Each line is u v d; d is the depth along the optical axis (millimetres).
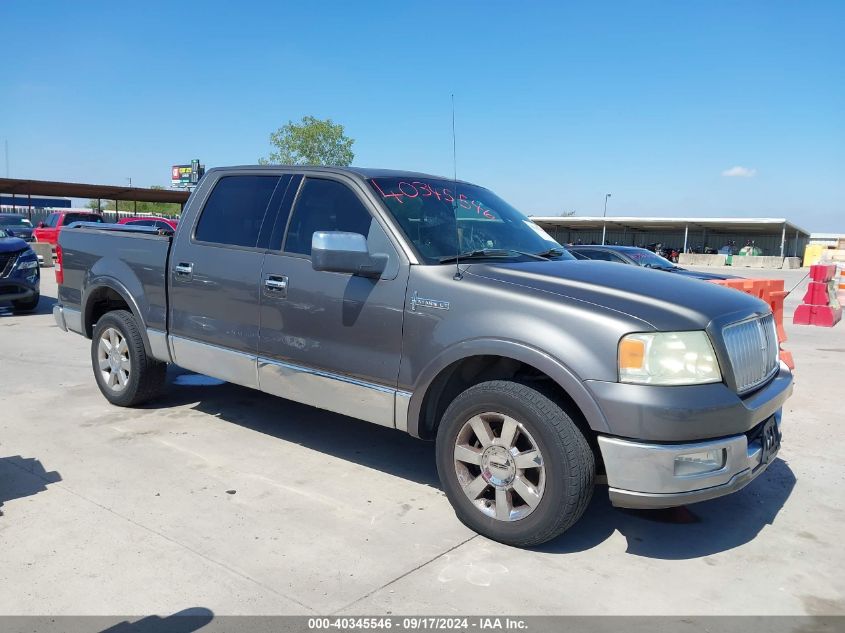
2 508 3748
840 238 23141
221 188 4945
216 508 3826
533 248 4422
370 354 3895
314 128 47500
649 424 3045
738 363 3322
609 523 3832
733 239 59562
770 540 3674
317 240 3689
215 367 4777
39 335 9211
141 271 5281
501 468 3436
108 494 3965
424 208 4199
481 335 3432
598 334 3164
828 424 5797
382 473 4438
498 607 2947
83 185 34938
